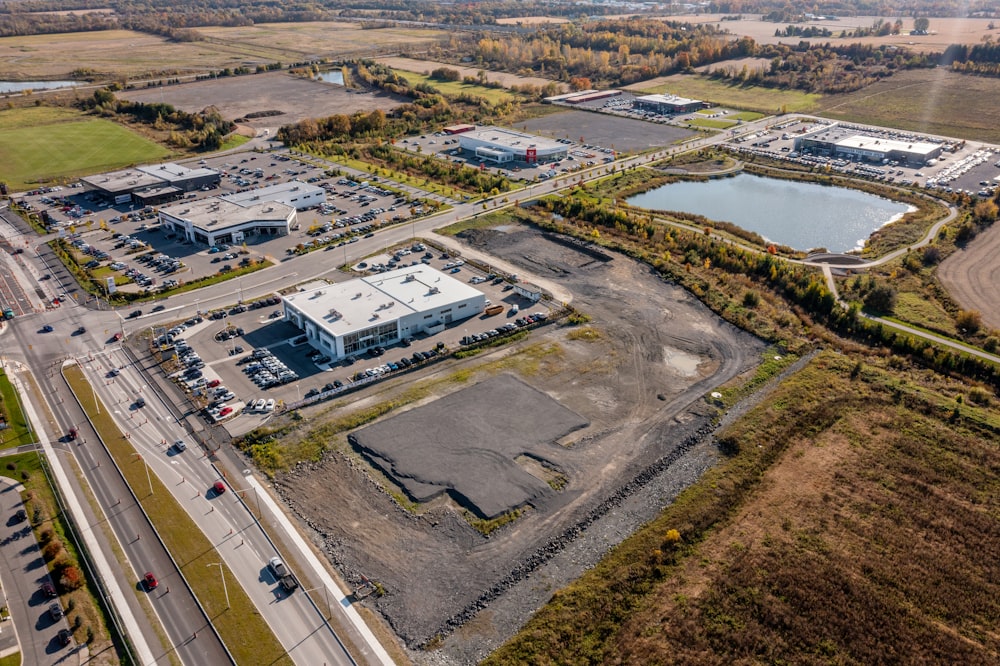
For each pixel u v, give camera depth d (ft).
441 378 341.00
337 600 217.97
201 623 207.51
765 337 385.70
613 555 239.30
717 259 482.28
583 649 203.72
